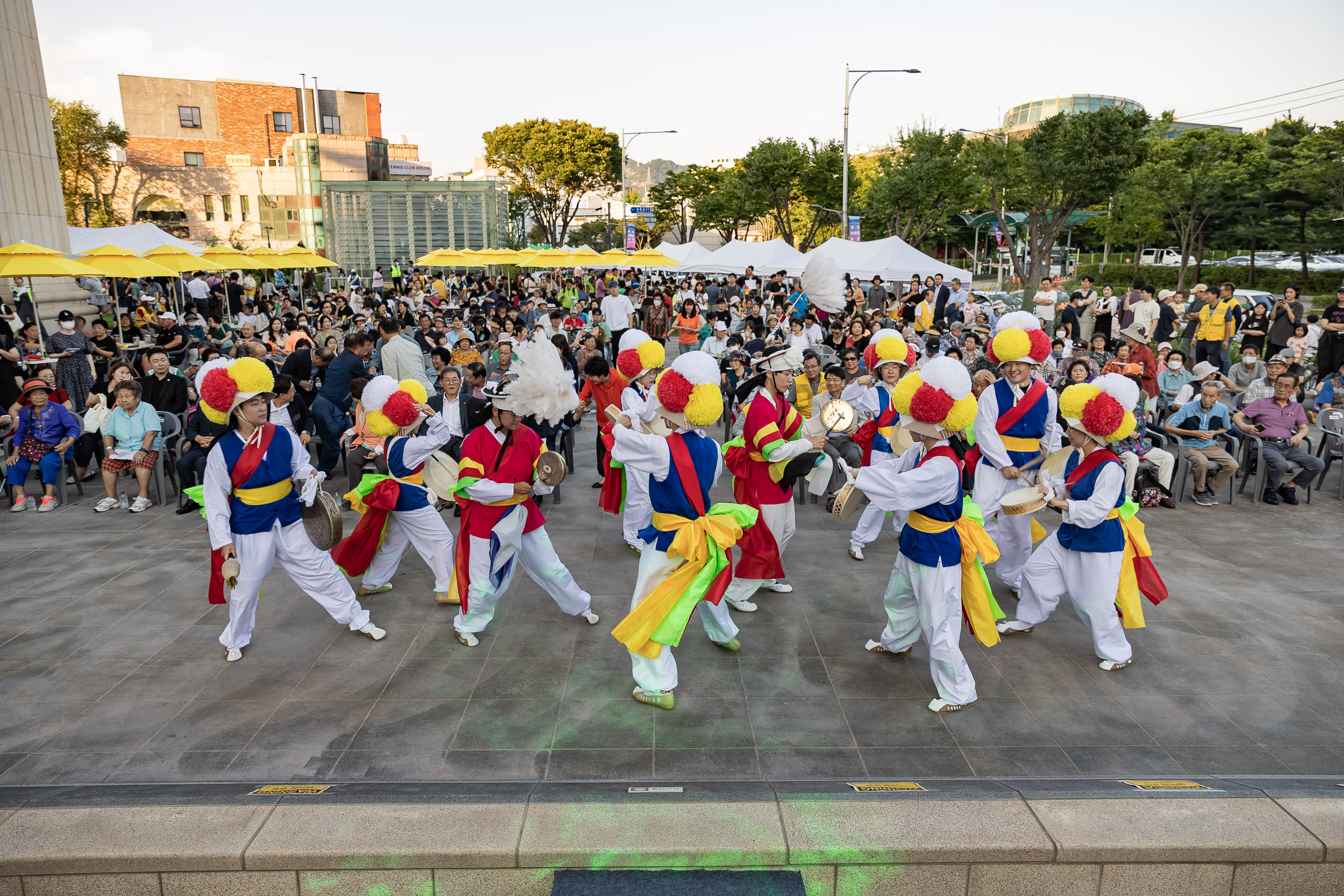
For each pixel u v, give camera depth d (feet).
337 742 13.38
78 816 10.57
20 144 47.44
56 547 23.06
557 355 16.35
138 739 13.48
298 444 16.37
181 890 10.10
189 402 29.89
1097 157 91.35
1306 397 40.14
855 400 26.18
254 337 45.42
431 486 19.42
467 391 30.68
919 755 13.10
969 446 20.17
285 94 183.01
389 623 18.13
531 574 17.63
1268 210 111.24
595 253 73.05
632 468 14.64
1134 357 33.94
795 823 10.51
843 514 15.39
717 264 84.38
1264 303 48.57
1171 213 122.52
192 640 17.20
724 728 13.88
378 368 41.86
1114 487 15.29
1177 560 22.22
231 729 13.78
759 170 131.03
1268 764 12.96
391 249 139.74
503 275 135.64
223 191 158.81
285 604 19.15
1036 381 19.53
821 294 27.35
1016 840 10.24
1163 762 12.97
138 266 46.60
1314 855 10.19
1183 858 10.18
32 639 17.24
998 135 108.06
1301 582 20.61
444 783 12.01
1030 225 103.45
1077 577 16.17
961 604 14.65
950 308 62.28
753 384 18.33
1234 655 16.71
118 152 145.07
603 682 15.49
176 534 24.14
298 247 84.23
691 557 14.03
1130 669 16.12
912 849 10.12
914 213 114.42
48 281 49.88
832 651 16.83
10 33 46.80
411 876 10.09
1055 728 13.96
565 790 11.76
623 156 156.97
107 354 40.81
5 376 33.04
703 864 10.07
